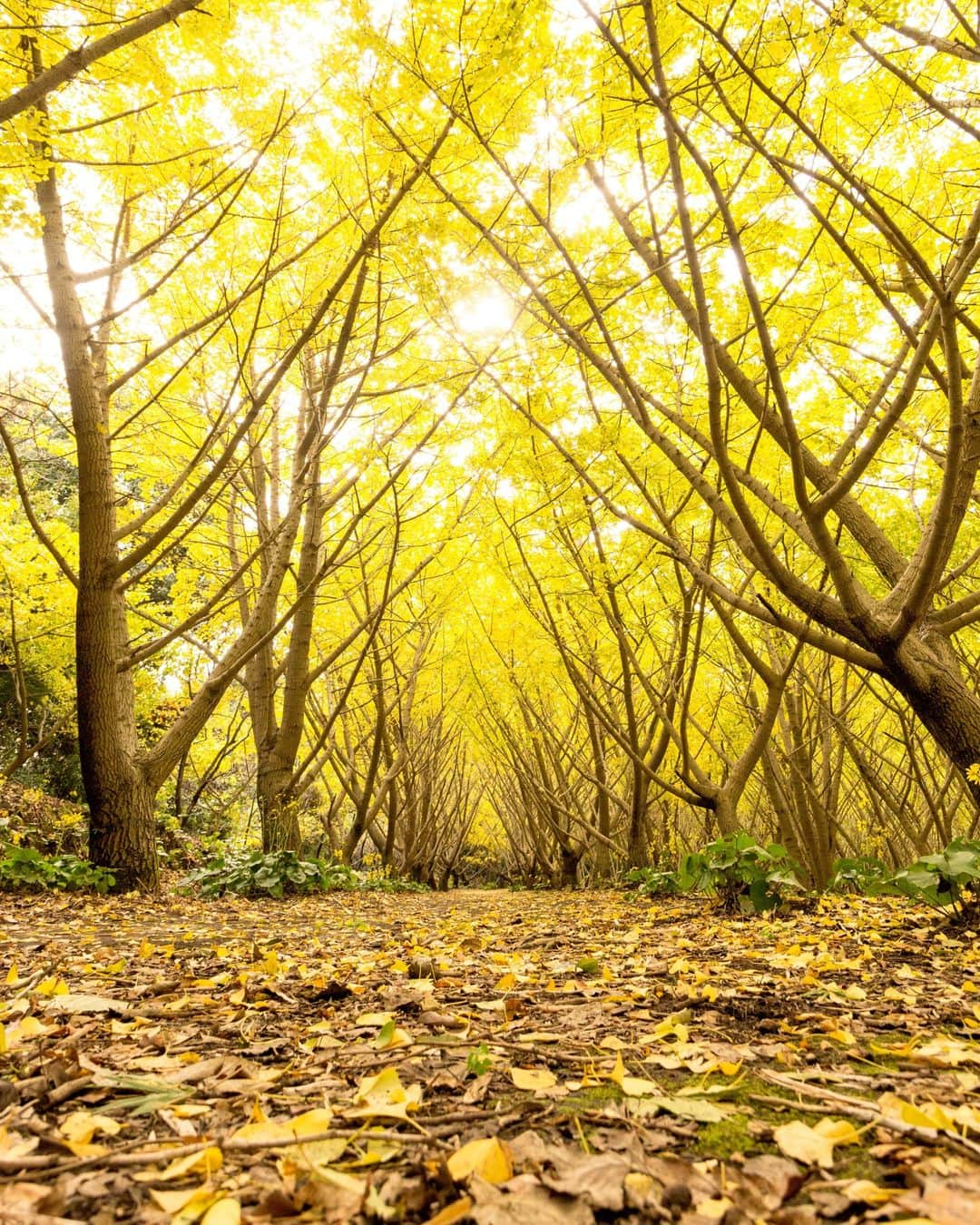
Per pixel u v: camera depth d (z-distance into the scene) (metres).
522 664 10.45
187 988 2.45
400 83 3.20
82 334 6.07
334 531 10.24
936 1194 0.90
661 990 2.38
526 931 4.71
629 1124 1.19
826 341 4.97
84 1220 0.90
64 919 4.52
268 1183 0.99
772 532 6.74
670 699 8.88
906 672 4.04
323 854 12.19
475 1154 0.99
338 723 13.74
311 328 5.16
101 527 6.11
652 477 6.11
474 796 20.61
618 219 4.07
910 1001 2.17
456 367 5.96
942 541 3.53
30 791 9.17
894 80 3.84
